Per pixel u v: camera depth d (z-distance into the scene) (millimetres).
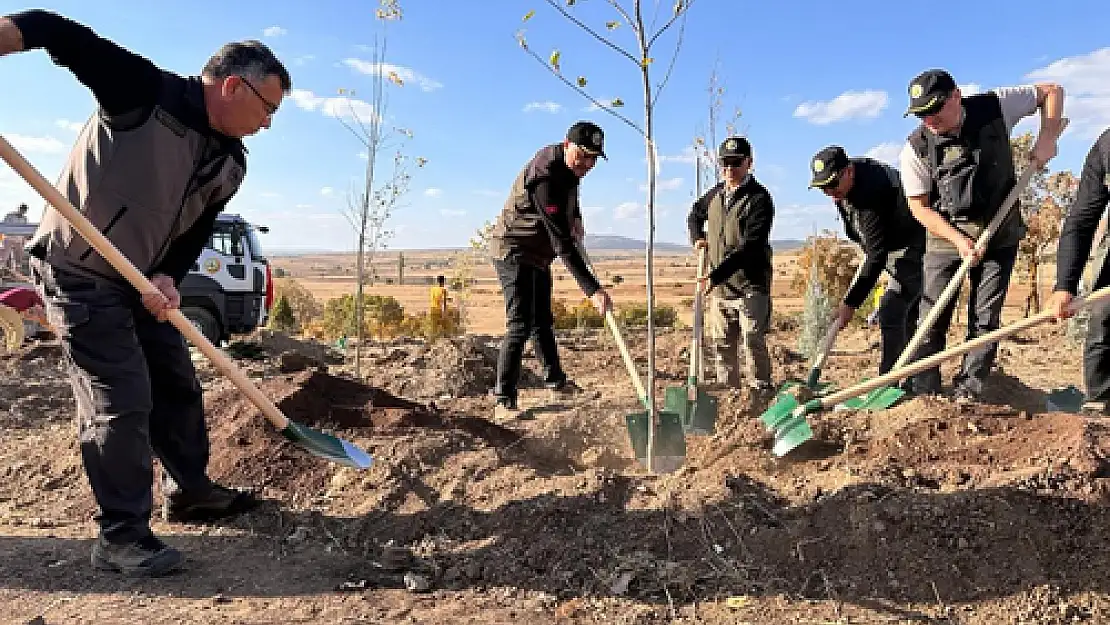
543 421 5375
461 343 8789
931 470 3209
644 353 9922
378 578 2916
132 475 2898
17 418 5562
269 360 9242
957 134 4273
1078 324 9953
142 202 2773
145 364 2949
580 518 3121
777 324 14055
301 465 3844
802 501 3059
